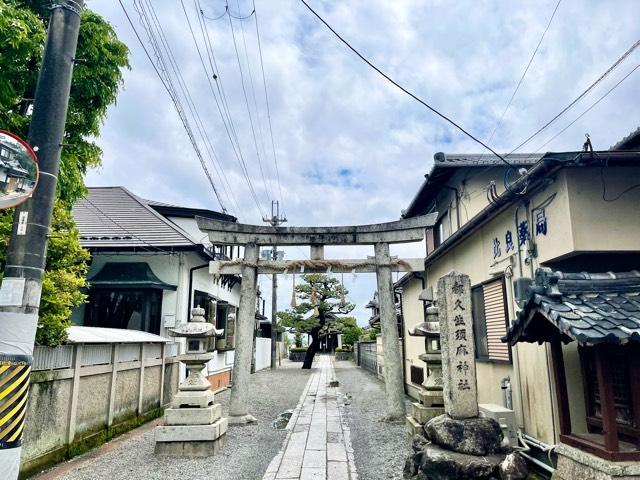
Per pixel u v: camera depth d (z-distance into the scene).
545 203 5.95
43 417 6.52
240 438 8.80
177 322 13.59
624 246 5.26
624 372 4.68
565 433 4.82
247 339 10.66
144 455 7.38
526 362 6.64
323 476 6.26
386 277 10.92
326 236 11.14
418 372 14.22
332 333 29.38
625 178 5.47
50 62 4.61
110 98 6.78
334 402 13.41
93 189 18.27
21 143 3.62
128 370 9.48
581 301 4.48
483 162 9.54
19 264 4.10
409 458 6.29
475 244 8.96
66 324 6.43
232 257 19.83
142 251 13.37
